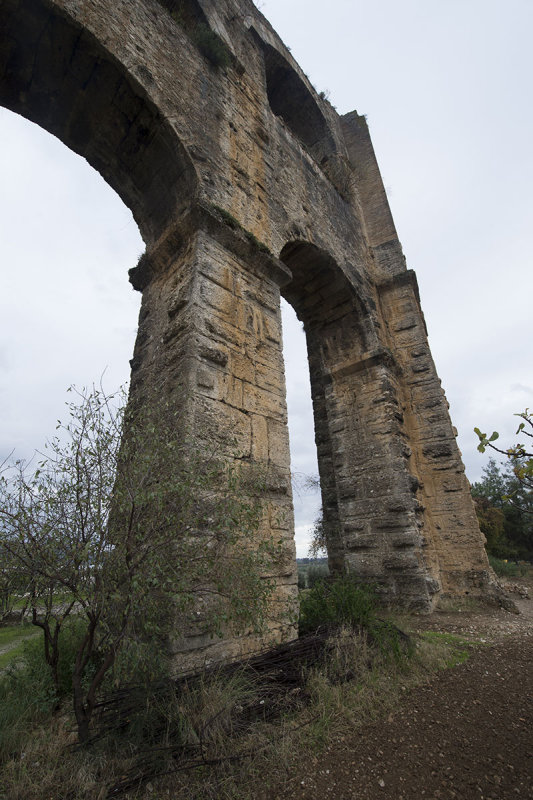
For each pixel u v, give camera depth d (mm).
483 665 5398
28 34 5914
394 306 14031
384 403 11289
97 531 3406
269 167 9594
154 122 6891
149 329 7133
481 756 3275
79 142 7348
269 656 4582
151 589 3357
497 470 38062
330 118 17094
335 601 6164
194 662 4090
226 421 5652
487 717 3904
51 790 2805
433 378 12547
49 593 3850
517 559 34438
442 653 5742
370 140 17594
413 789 2920
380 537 10195
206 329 5941
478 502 34719
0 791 2768
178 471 3773
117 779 2916
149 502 3436
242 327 6629
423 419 12305
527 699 4281
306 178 11836
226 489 4219
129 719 3375
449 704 4215
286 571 5691
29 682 3998
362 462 11156
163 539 3379
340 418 11992
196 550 3650
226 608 4293
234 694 3729
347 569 9609
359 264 13594
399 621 7871
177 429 4828
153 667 3512
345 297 12445
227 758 3117
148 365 6734
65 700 3977
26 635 6762
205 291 6219
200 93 8047
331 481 12008
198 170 7012
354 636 5270
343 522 10930
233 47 10008
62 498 3561
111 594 3098
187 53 8164
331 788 2945
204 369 5629
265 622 4945
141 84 6570
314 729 3643
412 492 10492
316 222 11367
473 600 9977
